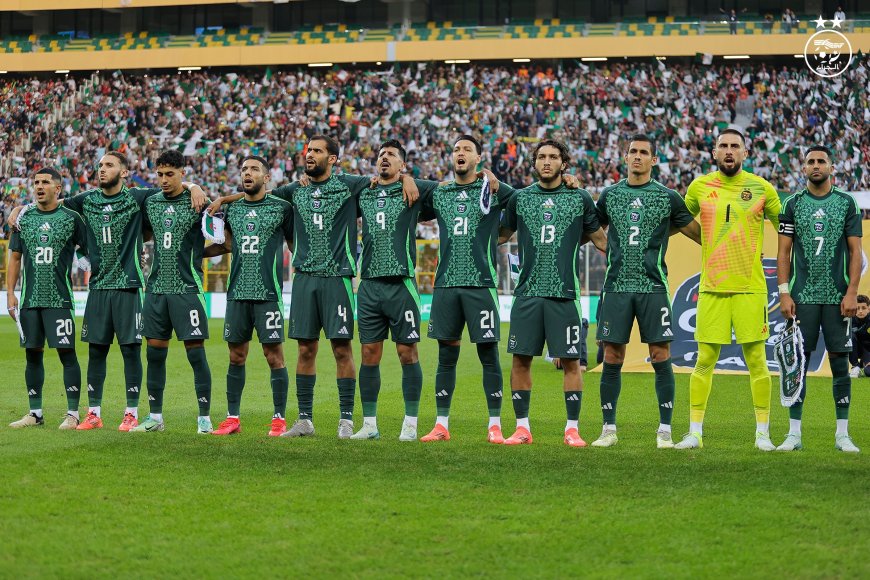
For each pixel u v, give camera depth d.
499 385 9.23
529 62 48.09
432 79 46.44
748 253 8.84
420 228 36.41
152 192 9.89
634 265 8.93
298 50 48.03
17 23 53.84
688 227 9.05
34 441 8.77
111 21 52.97
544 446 8.75
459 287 9.13
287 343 23.12
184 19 52.62
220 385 14.54
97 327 9.81
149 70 50.66
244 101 47.03
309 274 9.35
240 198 9.77
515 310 9.13
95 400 9.93
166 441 8.83
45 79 51.25
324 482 7.04
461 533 5.75
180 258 9.67
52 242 9.89
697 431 8.97
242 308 9.60
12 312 10.03
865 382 15.18
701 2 48.97
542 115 44.00
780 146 41.75
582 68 45.44
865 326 15.96
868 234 16.33
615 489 6.84
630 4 49.47
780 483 7.03
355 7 51.53
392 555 5.35
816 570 5.12
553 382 15.25
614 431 9.02
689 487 6.90
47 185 9.91
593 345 23.73
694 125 42.69
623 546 5.52
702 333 8.96
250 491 6.75
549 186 9.13
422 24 51.06
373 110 45.66
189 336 9.61
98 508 6.28
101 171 9.72
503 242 9.60
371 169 43.69
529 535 5.72
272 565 5.19
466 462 7.81
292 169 44.44
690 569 5.14
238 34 51.00
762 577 5.02
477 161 9.23
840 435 8.80
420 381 9.32
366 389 9.34
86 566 5.16
